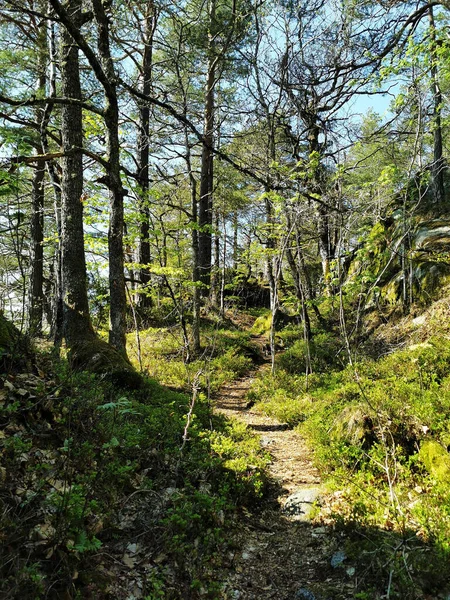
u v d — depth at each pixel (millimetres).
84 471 4039
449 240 13484
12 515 3145
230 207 22750
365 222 15789
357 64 11930
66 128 9242
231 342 16156
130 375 7930
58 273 10617
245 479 5215
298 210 10977
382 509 4484
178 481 4676
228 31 13789
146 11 12781
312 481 5668
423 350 9164
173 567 3494
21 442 3727
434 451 5234
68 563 3020
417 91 8898
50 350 6457
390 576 3158
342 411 6840
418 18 11023
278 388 10781
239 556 4031
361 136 12672
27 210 14836
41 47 12555
